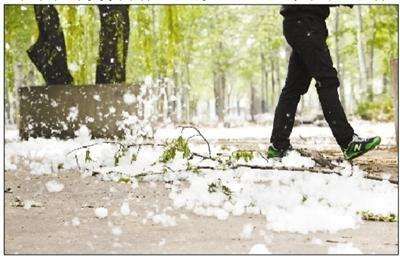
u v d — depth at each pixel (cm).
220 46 5012
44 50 1509
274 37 4694
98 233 308
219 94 5200
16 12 2181
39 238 295
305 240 293
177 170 522
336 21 4141
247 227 315
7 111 4153
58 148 918
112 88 1284
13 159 768
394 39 3616
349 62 5231
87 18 1700
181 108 4828
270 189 442
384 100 3572
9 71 2356
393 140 1274
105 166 611
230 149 833
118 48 1509
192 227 322
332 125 544
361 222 345
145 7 1797
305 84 581
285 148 586
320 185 456
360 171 526
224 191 428
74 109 1314
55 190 468
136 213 366
